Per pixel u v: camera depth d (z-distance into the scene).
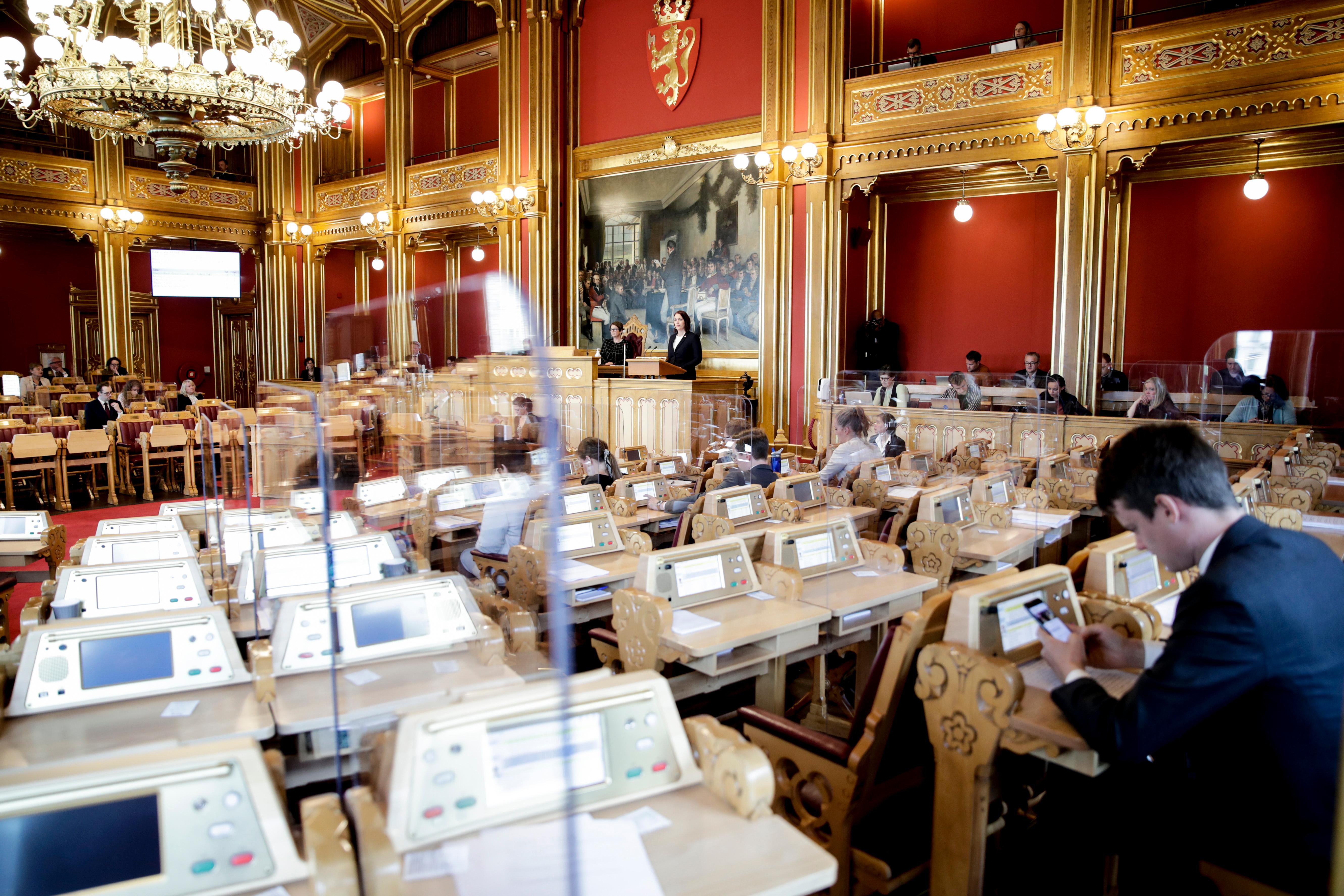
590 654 4.23
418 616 2.29
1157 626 2.33
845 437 5.90
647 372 10.88
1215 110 8.45
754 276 12.07
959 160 10.02
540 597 2.44
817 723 3.83
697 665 2.76
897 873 2.12
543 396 1.38
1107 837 2.03
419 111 17.98
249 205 18.14
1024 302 11.70
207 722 1.99
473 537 3.12
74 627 2.17
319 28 17.59
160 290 17.81
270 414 3.56
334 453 3.43
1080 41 9.12
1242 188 10.18
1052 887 2.49
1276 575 1.66
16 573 4.06
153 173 16.78
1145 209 10.83
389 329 3.86
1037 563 4.73
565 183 14.12
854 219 12.40
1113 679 2.09
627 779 1.55
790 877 1.39
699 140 12.45
